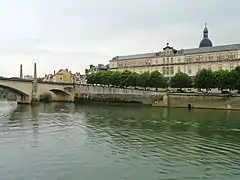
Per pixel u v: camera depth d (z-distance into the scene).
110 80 159.50
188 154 33.00
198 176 25.64
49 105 114.50
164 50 195.50
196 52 181.75
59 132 46.16
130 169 27.27
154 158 31.11
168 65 190.88
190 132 48.03
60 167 27.56
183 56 186.12
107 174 25.80
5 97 199.50
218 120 66.19
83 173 25.98
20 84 115.94
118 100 135.12
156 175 25.72
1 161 29.16
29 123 56.56
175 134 45.84
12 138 40.62
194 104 113.19
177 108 109.56
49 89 129.75
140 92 129.25
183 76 142.12
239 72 117.19
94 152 33.28
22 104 119.25
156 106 119.75
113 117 70.12
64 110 89.75
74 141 39.16
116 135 44.22
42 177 24.91
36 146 35.81
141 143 38.59
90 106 111.00
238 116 76.50
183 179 24.88
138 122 60.72
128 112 85.56
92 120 63.12
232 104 105.50
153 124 57.78
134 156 31.81
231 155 32.72
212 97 110.19
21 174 25.56
